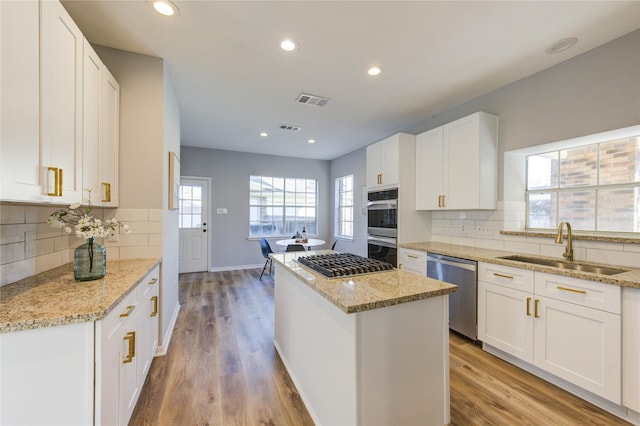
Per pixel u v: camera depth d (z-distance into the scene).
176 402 1.77
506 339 2.22
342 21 1.88
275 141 5.06
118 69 2.23
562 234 2.33
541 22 1.88
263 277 5.20
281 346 2.37
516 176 2.85
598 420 1.63
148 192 2.31
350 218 6.05
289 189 6.45
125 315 1.40
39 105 1.19
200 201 5.62
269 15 1.83
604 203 2.29
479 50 2.21
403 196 3.49
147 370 1.95
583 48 2.17
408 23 1.90
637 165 2.12
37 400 1.04
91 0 1.69
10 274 1.49
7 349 1.00
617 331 1.61
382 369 1.33
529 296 2.05
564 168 2.57
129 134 2.26
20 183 1.08
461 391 1.89
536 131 2.55
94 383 1.11
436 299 1.50
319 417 1.58
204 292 4.24
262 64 2.45
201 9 1.77
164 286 2.45
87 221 1.62
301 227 6.57
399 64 2.43
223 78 2.70
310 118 3.82
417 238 3.59
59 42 1.34
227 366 2.21
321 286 1.49
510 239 2.74
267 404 1.78
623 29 1.95
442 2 1.70
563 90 2.36
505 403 1.77
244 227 5.96
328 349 1.50
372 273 1.81
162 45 2.17
